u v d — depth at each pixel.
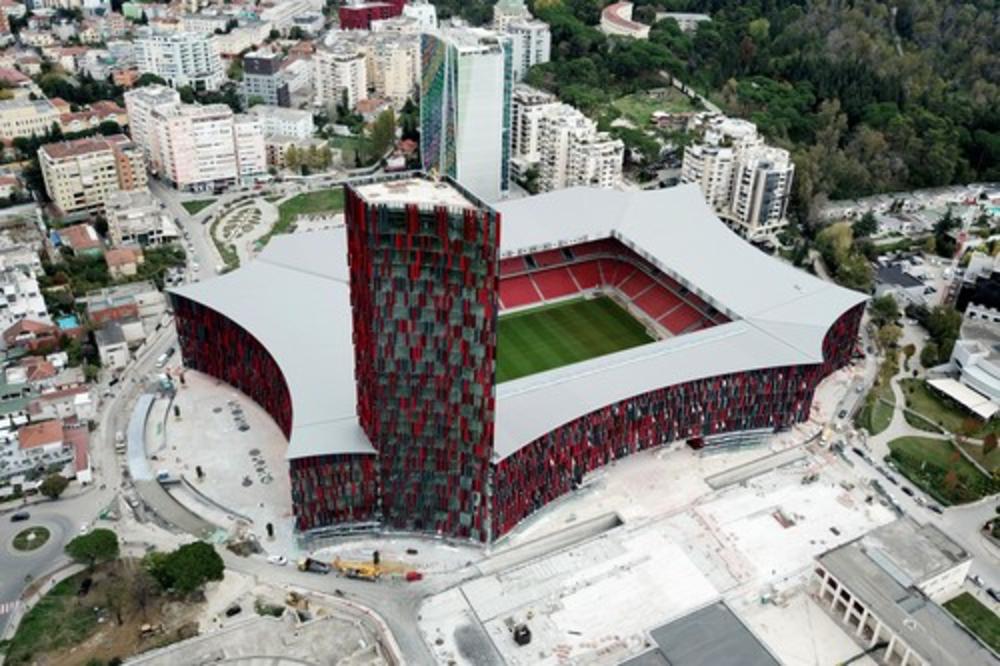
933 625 192.25
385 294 189.62
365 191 192.12
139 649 189.62
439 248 184.50
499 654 191.50
